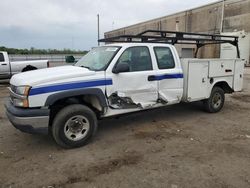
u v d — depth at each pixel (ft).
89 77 14.84
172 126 18.62
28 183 10.94
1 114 22.53
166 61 18.52
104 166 12.41
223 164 12.46
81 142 14.80
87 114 14.89
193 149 14.33
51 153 14.03
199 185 10.58
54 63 90.89
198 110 23.31
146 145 14.99
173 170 11.89
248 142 15.34
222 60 21.61
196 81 19.98
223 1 91.25
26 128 13.47
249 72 58.08
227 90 23.29
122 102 16.47
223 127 18.34
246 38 74.79
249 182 10.79
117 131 17.60
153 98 17.72
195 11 109.50
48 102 13.66
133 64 16.78
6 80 49.47
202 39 21.89
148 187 10.50
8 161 13.07
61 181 11.08
